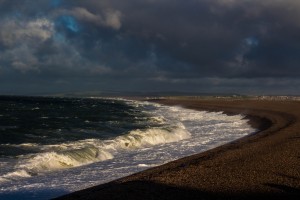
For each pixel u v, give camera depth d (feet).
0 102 313.32
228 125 133.39
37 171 52.85
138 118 152.25
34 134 92.32
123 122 131.03
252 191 38.86
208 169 48.91
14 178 48.29
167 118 165.27
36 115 163.32
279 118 143.84
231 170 48.11
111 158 65.36
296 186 40.60
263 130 109.40
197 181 43.01
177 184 41.88
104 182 48.01
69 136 88.99
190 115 191.31
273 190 39.17
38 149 66.95
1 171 50.37
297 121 124.36
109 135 92.73
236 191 38.91
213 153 63.93
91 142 75.72
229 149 67.62
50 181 47.88
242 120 154.61
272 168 48.96
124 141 78.28
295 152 60.70
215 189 39.81
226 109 222.48
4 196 40.98
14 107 230.27
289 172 46.75
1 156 59.62
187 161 56.80
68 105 289.53
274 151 61.93
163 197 37.47
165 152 72.90
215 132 110.63
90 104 329.93
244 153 60.85
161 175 46.19
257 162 52.75
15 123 123.03
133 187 40.98
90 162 61.21
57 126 113.50
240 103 294.46
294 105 244.42
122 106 303.27
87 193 39.83
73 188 44.86
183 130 103.81
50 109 218.18
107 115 172.45
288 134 87.56
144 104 377.50
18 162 55.36
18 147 68.85
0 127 108.47
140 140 82.28
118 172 54.03
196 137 98.32
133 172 54.19
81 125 117.60
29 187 44.70
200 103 327.67
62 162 57.77
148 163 61.21
